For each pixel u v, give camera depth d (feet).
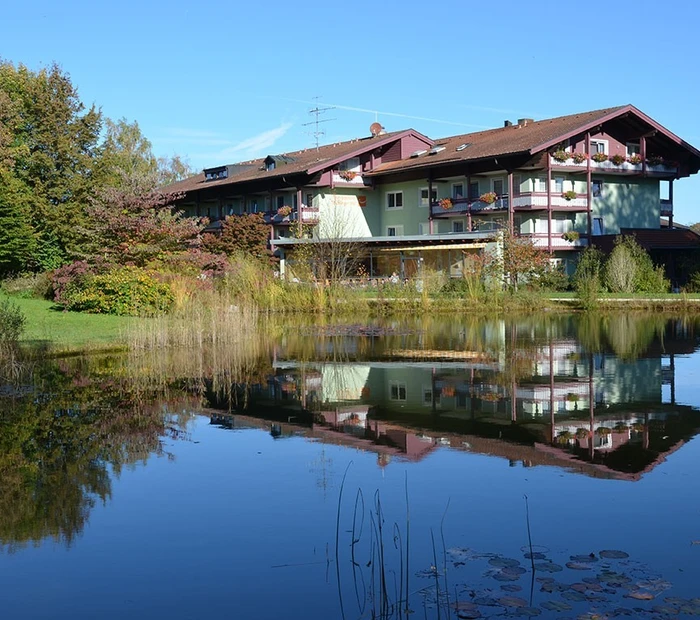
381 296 110.22
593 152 160.45
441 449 28.78
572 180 158.92
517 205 152.15
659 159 164.25
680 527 20.04
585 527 20.12
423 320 95.25
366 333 78.48
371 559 18.39
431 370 50.39
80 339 65.21
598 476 24.91
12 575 17.84
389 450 28.66
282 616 15.71
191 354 59.72
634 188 168.45
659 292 128.67
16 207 129.49
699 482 24.13
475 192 164.96
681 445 28.94
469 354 59.11
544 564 17.81
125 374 48.52
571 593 16.29
